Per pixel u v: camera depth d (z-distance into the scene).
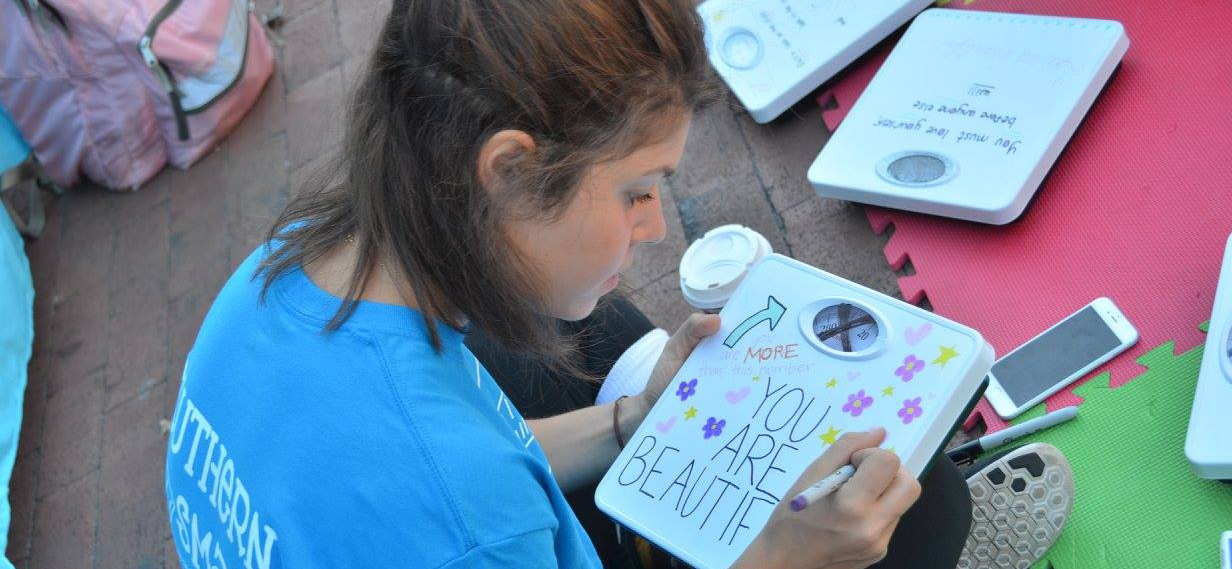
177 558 2.22
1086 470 1.40
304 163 2.79
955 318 1.62
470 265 0.83
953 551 1.24
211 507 0.91
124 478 2.43
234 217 2.79
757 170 2.05
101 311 2.78
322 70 3.00
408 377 0.84
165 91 2.82
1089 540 1.36
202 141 2.96
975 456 1.49
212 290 2.67
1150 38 1.73
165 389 2.54
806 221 1.92
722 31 2.07
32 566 2.36
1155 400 1.40
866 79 1.99
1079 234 1.60
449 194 0.80
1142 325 1.47
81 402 2.61
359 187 0.86
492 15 0.76
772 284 1.31
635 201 0.88
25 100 2.85
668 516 1.20
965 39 1.82
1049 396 1.49
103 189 3.06
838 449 1.04
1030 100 1.68
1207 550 1.28
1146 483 1.36
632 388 1.42
